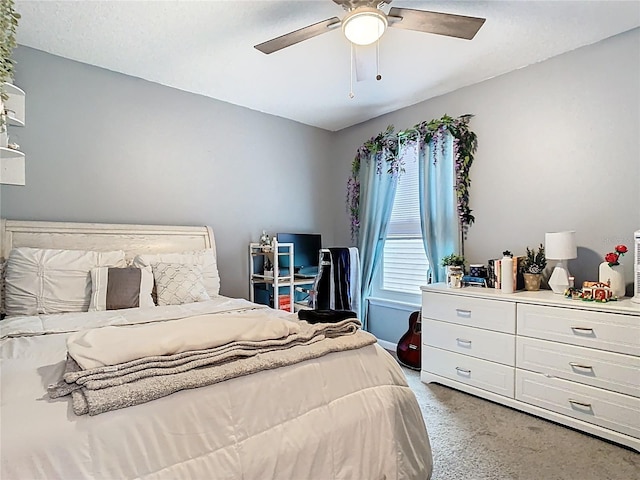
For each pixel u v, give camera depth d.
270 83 3.15
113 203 2.93
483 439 2.11
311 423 1.36
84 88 2.79
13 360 1.37
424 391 2.80
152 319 2.08
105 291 2.37
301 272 3.90
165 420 1.09
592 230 2.52
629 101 2.36
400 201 3.84
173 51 2.62
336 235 4.45
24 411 0.98
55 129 2.68
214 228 3.50
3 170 2.05
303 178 4.21
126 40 2.47
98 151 2.86
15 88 2.06
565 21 2.25
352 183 4.23
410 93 3.36
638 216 2.34
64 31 2.35
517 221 2.90
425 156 3.45
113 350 1.20
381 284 4.04
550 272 2.72
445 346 2.86
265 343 1.43
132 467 1.00
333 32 2.38
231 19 2.23
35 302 2.23
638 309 1.98
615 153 2.42
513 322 2.46
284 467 1.25
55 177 2.68
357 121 4.15
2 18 1.69
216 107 3.51
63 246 2.60
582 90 2.56
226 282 3.58
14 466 0.87
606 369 2.08
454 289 2.82
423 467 1.63
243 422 1.22
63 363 1.33
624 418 2.02
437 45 2.52
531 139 2.81
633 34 2.34
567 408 2.23
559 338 2.25
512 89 2.91
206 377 1.20
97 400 1.01
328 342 1.58
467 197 3.19
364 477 1.43
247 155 3.74
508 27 2.31
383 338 3.96
